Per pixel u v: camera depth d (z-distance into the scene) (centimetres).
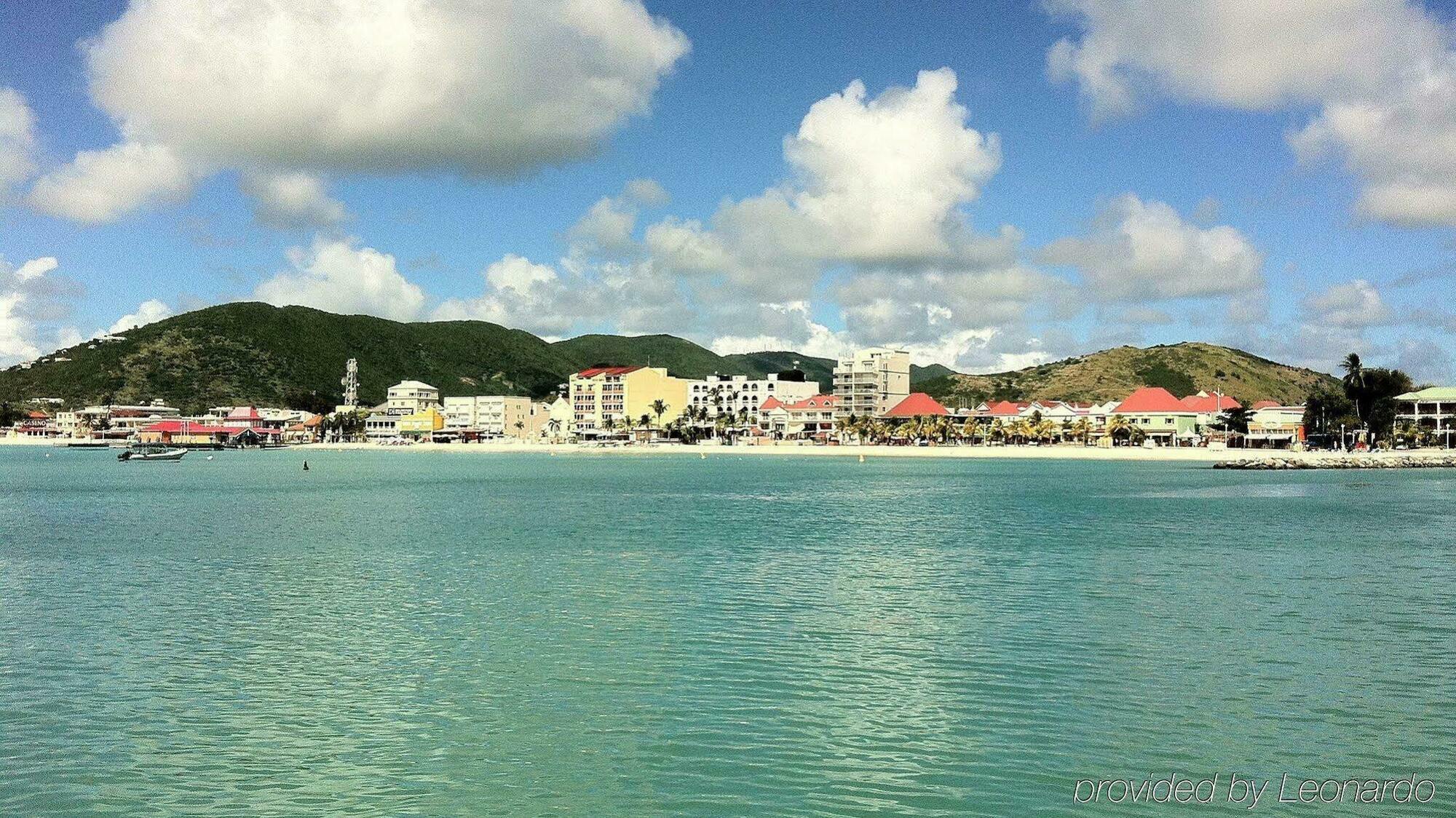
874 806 1947
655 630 3484
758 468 17838
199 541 6256
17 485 12925
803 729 2389
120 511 8725
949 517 7725
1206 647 3191
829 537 6338
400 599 4122
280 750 2277
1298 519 7481
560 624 3597
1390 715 2491
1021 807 1950
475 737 2352
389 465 19988
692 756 2216
